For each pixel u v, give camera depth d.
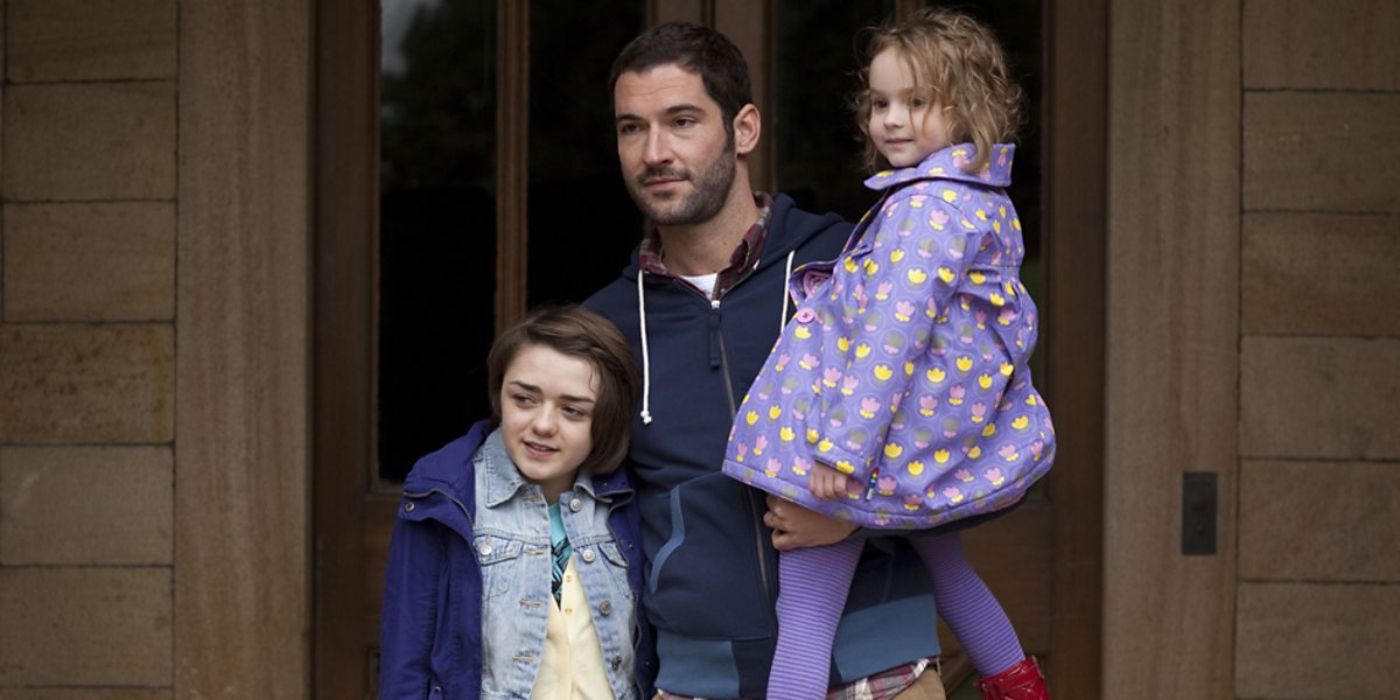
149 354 3.82
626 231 3.93
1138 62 3.77
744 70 2.83
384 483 3.96
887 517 2.53
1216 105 3.77
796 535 2.58
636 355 2.82
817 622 2.58
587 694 2.72
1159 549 3.80
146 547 3.83
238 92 3.80
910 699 2.67
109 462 3.83
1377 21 3.76
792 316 2.76
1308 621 3.80
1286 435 3.79
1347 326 3.79
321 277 3.93
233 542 3.82
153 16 3.80
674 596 2.67
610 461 2.76
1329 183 3.77
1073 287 3.88
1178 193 3.78
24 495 3.84
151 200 3.82
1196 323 3.78
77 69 3.82
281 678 3.83
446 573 2.72
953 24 2.70
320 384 3.93
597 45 3.91
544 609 2.69
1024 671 2.83
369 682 3.94
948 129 2.66
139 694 3.85
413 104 3.93
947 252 2.52
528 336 2.72
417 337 3.95
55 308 3.84
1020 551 3.90
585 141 3.92
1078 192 3.87
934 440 2.54
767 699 2.57
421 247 3.94
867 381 2.47
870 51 2.81
